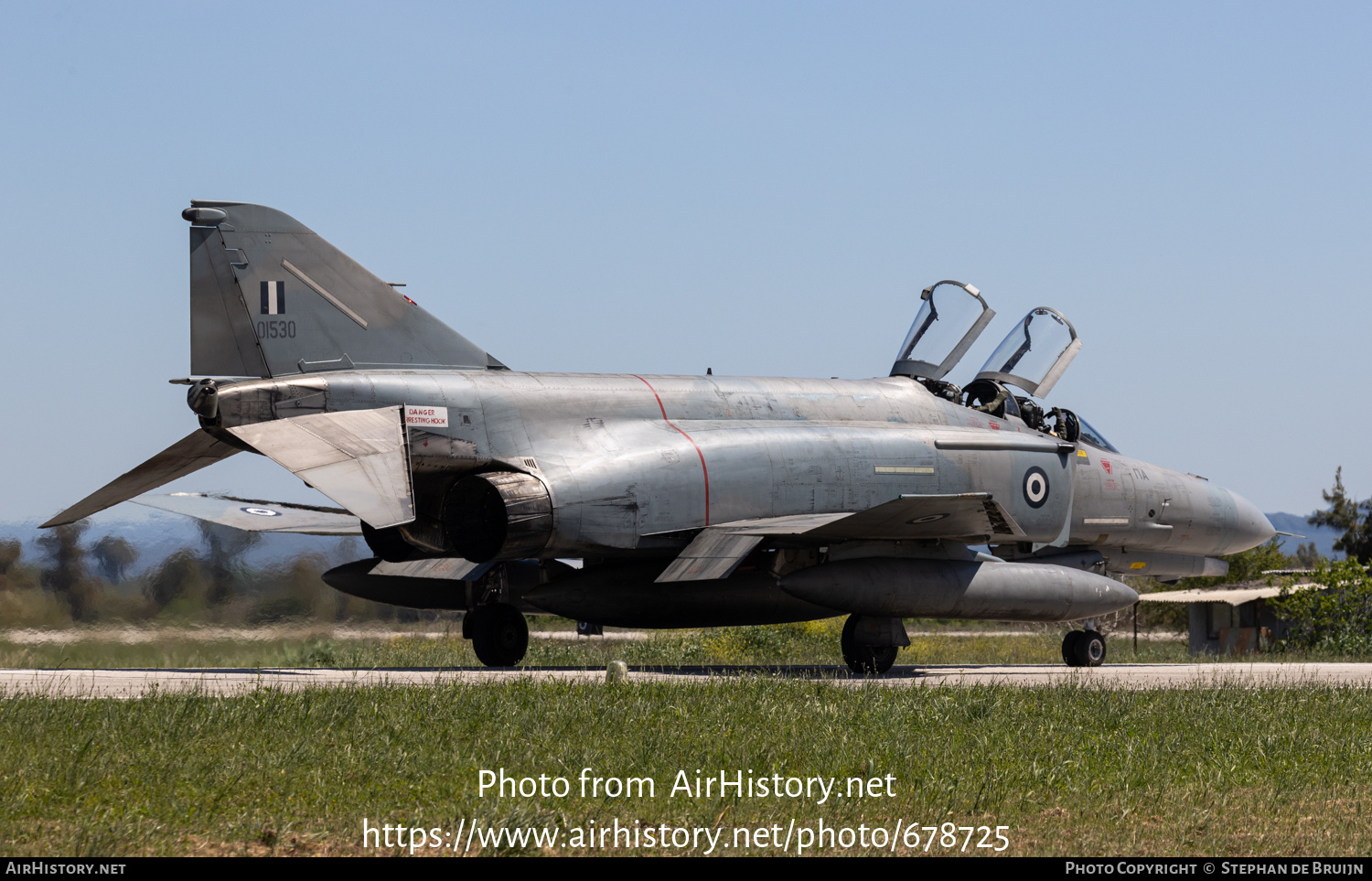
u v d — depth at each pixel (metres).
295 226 55.91
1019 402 75.00
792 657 96.19
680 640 101.88
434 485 58.19
